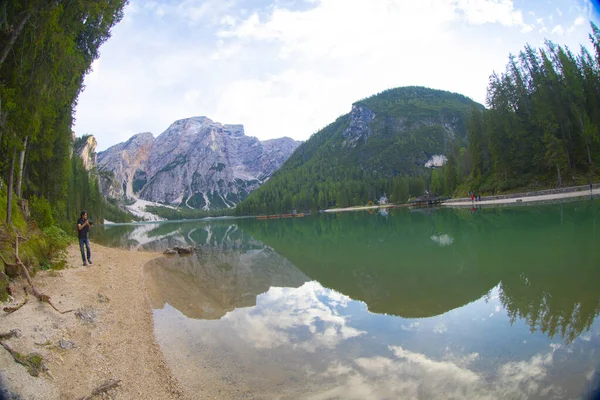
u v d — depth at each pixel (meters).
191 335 9.09
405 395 5.77
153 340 8.69
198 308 11.88
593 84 56.56
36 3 10.24
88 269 15.15
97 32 17.77
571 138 57.53
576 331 7.54
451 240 23.89
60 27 11.77
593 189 45.34
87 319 8.74
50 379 5.54
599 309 8.55
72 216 52.03
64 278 12.14
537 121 60.72
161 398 5.93
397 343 7.97
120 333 8.60
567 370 6.08
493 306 9.83
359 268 17.66
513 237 21.84
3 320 7.05
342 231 44.16
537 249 17.12
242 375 6.80
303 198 160.88
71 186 52.09
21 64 10.63
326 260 21.20
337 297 12.45
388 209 106.00
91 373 6.26
